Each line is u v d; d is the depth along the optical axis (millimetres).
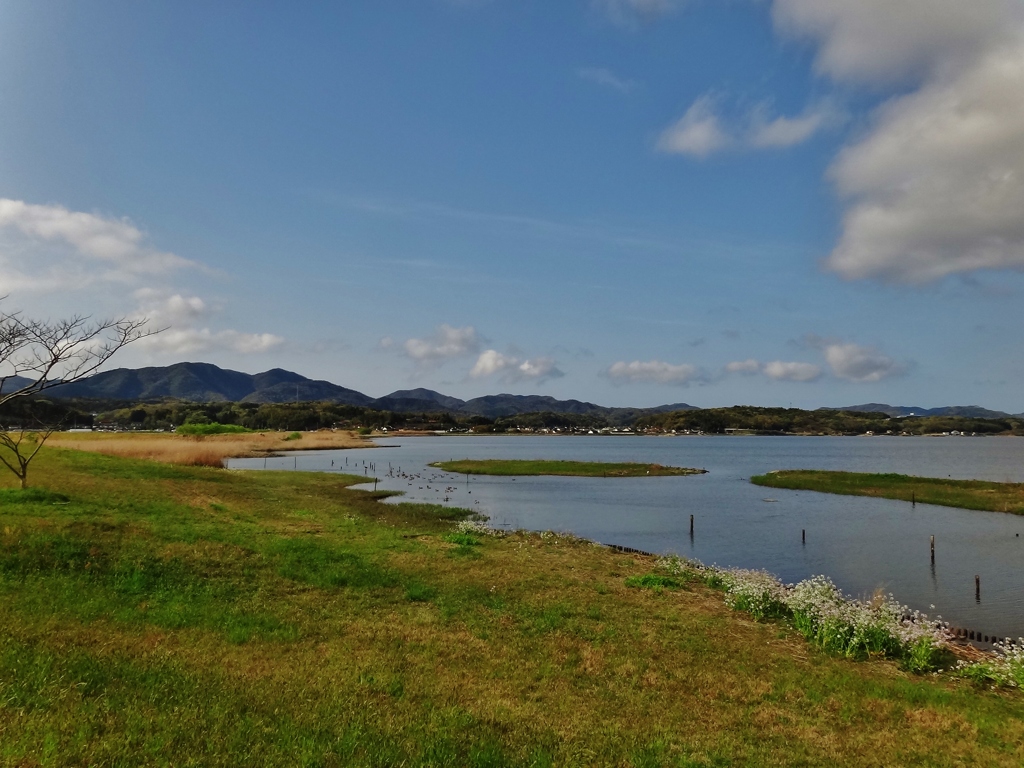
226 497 30031
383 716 8938
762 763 8555
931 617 20000
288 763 7086
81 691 8352
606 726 9484
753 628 15727
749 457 127750
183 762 6816
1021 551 30859
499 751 8102
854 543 32875
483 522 37250
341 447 140000
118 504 22438
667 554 29031
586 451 152875
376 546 22344
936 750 9242
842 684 11906
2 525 16438
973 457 129000
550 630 14195
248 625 12711
